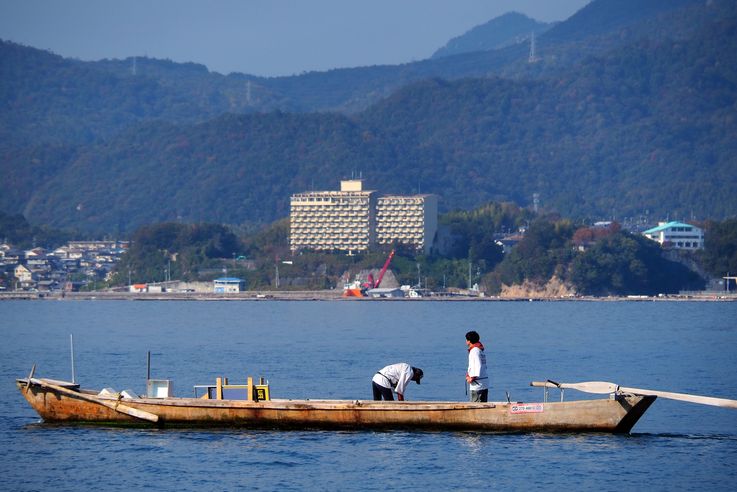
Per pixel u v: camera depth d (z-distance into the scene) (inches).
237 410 5738.2
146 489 4699.8
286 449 5349.4
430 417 5625.0
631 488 4704.7
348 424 5674.2
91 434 5693.9
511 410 5590.6
